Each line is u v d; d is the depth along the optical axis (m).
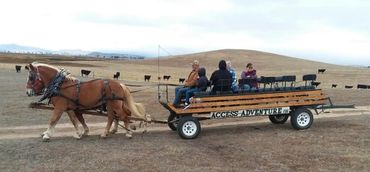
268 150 11.66
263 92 14.18
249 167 10.09
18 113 19.17
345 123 15.81
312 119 14.73
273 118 16.06
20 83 35.38
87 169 10.01
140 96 25.94
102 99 13.09
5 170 9.99
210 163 10.45
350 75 65.31
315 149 11.70
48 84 12.86
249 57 128.88
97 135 14.15
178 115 13.77
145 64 115.06
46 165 10.34
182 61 122.75
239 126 15.79
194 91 13.82
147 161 10.64
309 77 14.51
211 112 13.61
